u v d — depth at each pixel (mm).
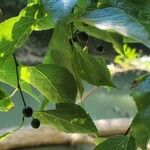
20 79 803
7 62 794
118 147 763
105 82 802
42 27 729
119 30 583
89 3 729
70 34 748
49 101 805
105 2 687
